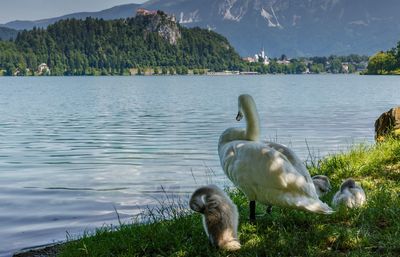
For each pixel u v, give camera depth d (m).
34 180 20.62
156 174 21.33
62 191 18.36
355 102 69.25
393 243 7.59
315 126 39.16
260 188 8.44
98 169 22.97
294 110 55.91
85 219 14.36
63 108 63.50
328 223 8.80
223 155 9.20
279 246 7.81
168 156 26.27
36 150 29.41
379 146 14.79
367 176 12.94
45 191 18.42
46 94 99.44
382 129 17.44
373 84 140.50
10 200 16.97
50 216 14.80
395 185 11.49
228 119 47.53
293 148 27.72
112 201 16.56
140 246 8.63
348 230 8.13
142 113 55.22
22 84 162.88
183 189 18.09
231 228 7.95
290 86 133.38
